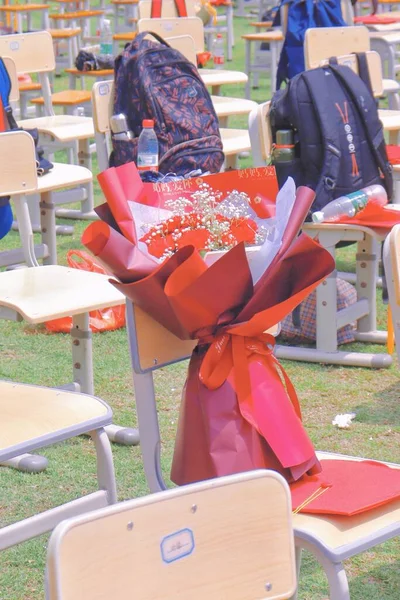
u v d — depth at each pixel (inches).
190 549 111.0
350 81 345.4
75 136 455.5
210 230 179.6
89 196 532.1
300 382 329.7
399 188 399.2
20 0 1162.6
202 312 164.1
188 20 518.9
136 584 107.5
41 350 359.3
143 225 177.6
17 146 288.2
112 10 1136.2
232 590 114.0
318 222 326.3
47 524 172.1
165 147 389.4
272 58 741.9
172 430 292.5
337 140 334.3
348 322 352.2
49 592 102.6
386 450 280.2
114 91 398.6
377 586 217.0
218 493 112.8
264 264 169.0
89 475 267.1
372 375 335.9
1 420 180.2
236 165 483.5
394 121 446.3
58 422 179.2
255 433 164.2
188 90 399.5
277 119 339.6
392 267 187.0
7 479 265.3
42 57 500.7
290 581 117.7
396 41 687.7
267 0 1043.3
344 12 649.0
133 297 167.8
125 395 319.3
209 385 165.8
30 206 505.0
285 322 363.3
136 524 107.3
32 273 261.6
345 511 156.4
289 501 117.3
